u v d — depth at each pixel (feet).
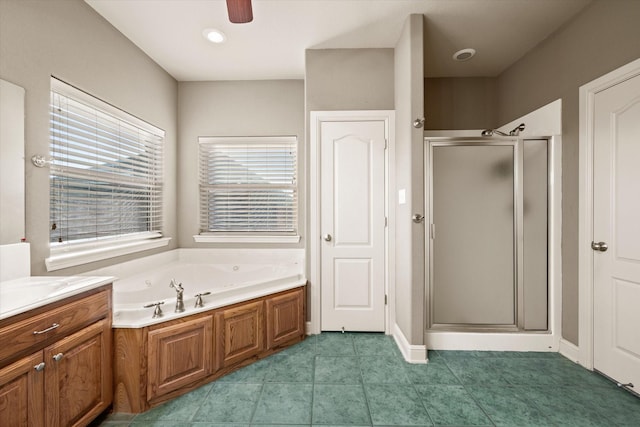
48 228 5.39
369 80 8.14
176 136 9.95
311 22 6.98
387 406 5.17
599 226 6.09
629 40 5.41
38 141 5.18
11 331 3.31
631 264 5.47
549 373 6.18
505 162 7.16
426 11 6.59
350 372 6.27
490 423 4.77
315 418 4.87
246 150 10.17
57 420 3.84
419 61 6.68
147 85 8.36
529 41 7.73
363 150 8.23
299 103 9.98
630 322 5.50
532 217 7.22
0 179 4.58
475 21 6.91
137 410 4.96
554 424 4.75
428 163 7.19
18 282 4.46
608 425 4.73
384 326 8.27
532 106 8.05
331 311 8.33
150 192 8.72
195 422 4.78
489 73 9.53
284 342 7.36
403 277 7.29
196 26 7.09
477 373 6.21
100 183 6.88
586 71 6.33
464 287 7.28
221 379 6.00
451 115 9.80
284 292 7.42
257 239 9.91
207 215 10.25
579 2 6.22
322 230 8.32
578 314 6.56
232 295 6.56
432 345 7.22
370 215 8.26
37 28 5.15
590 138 6.23
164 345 5.26
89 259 6.32
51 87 5.46
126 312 5.16
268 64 8.97
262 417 4.90
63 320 3.95
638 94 5.30
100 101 6.62
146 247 8.28
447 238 7.26
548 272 7.22
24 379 3.45
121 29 7.16
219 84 10.00
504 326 7.27
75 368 4.16
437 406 5.18
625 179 5.57
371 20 6.93
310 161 8.23
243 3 4.95
